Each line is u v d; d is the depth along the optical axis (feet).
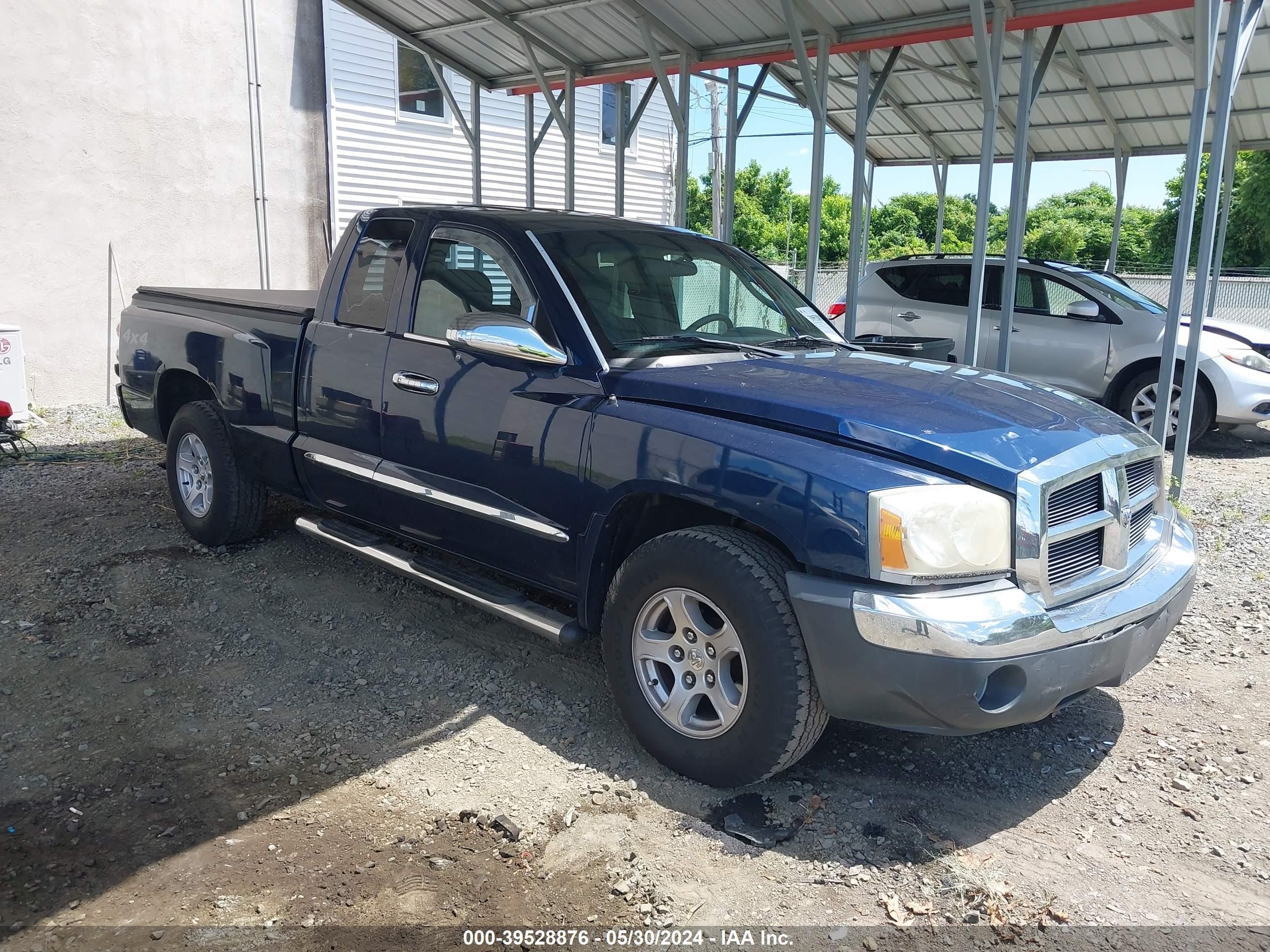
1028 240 150.82
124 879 8.81
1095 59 34.58
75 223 33.30
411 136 52.80
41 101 31.99
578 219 14.20
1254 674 13.61
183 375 18.13
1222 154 20.58
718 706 10.18
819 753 11.34
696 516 11.24
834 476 9.27
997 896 8.80
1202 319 21.48
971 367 13.14
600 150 65.31
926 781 10.79
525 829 9.69
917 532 8.95
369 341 14.17
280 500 20.95
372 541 14.87
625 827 9.75
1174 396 29.60
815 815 10.04
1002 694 9.25
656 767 10.92
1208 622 15.52
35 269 32.48
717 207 68.28
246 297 18.06
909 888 8.93
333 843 9.43
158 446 27.20
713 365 12.00
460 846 9.43
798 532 9.37
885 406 10.27
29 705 12.05
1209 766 11.18
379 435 13.91
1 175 31.32
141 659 13.39
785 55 30.68
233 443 16.94
